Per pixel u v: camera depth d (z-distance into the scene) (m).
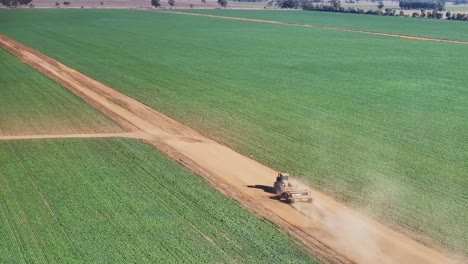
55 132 50.03
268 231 30.92
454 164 43.09
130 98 64.06
